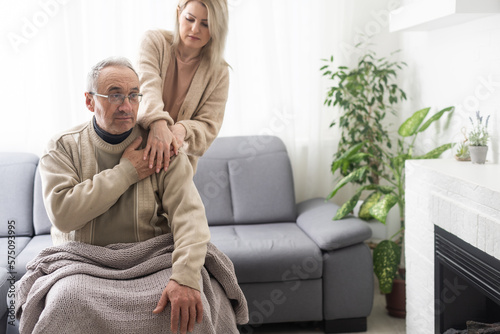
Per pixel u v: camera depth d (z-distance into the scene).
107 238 1.93
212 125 2.22
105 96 1.82
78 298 1.68
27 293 1.86
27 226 3.36
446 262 2.45
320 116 3.85
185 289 1.73
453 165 2.63
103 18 3.61
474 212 2.14
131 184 1.92
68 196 1.84
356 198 3.33
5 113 3.60
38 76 3.60
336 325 3.13
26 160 3.46
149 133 1.98
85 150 1.94
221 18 2.10
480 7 2.48
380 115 3.89
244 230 3.39
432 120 3.09
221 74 2.24
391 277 3.21
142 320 1.71
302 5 3.79
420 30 3.28
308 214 3.52
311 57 3.82
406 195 2.90
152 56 2.17
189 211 1.91
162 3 3.64
